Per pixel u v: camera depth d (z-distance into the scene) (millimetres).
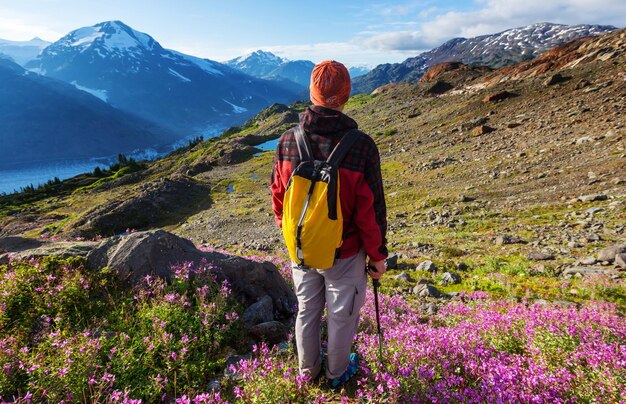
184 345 4164
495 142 44500
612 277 8781
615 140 29531
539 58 93062
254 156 114750
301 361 3611
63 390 3395
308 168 2920
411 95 125812
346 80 2990
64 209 87812
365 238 3055
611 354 3621
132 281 5445
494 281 9727
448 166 40281
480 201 24609
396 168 47125
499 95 67750
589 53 76812
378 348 4062
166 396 3748
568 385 3363
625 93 43438
